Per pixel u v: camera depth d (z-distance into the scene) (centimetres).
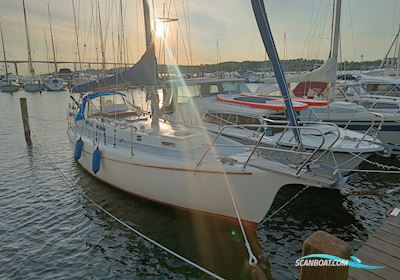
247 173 520
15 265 528
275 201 755
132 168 664
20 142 1484
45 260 540
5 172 1024
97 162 735
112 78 748
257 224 544
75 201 773
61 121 2095
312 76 1124
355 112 999
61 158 1191
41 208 744
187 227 616
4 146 1403
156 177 623
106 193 779
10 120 2145
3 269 517
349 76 1923
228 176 536
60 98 3800
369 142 764
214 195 561
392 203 740
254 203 532
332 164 729
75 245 584
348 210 714
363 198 772
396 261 398
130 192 702
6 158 1200
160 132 719
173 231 605
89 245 582
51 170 1038
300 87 1203
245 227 559
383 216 684
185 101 917
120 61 937
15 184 912
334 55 1116
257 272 399
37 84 4584
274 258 532
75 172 996
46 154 1254
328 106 1003
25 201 788
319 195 784
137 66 707
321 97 1154
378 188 820
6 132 1730
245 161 561
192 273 494
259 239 595
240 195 537
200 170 559
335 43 1120
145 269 509
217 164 559
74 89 827
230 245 557
